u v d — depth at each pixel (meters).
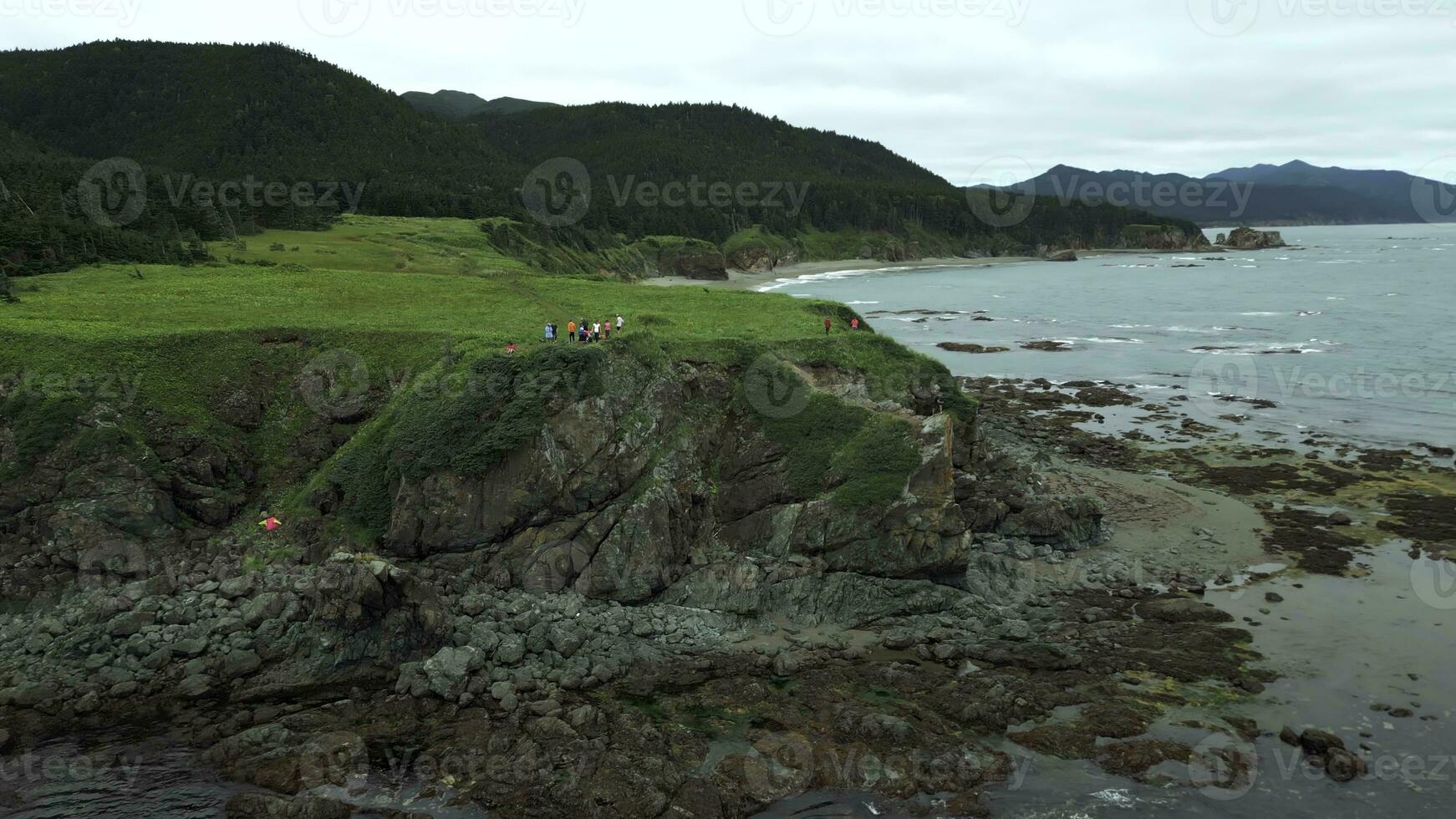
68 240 79.25
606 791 27.06
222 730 30.78
